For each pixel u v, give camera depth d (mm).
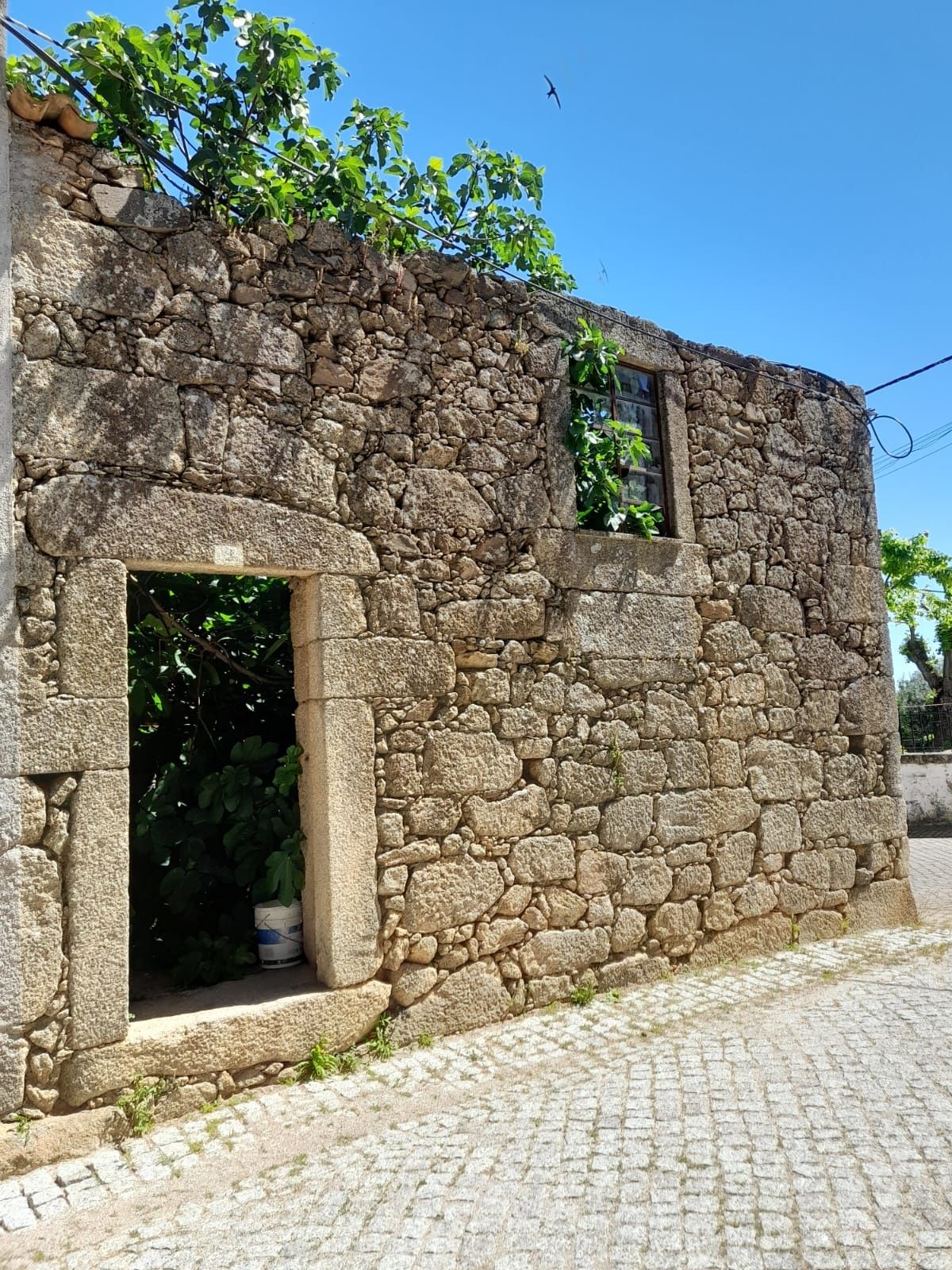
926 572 19172
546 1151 3436
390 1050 4484
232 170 4727
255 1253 2867
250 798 4844
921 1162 3211
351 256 4840
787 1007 5043
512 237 6699
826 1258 2678
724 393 6500
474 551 5094
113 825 3830
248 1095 4047
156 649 5133
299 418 4562
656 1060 4324
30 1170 3465
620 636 5629
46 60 4012
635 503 5996
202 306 4328
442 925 4754
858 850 6848
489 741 5020
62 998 3668
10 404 3771
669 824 5715
